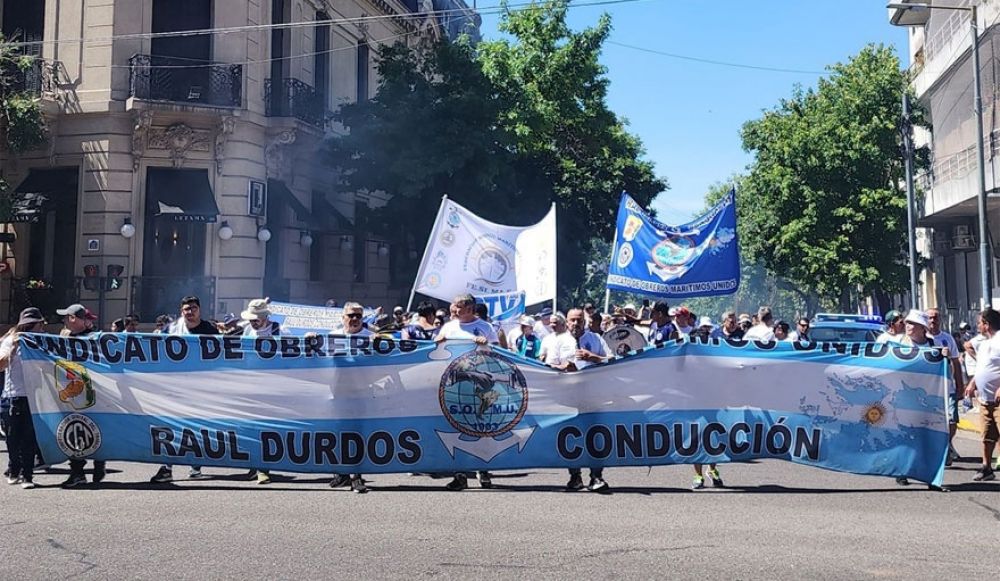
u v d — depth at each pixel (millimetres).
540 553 5867
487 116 23641
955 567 5609
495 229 12203
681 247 12211
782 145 30250
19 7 22375
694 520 6961
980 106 18859
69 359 8469
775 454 8516
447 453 8414
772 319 14055
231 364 8516
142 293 21156
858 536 6434
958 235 25516
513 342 12461
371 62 29516
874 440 8508
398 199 24484
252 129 22500
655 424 8477
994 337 9008
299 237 24906
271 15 23719
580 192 33250
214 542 6094
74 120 21453
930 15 26531
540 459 8398
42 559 5641
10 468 8516
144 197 21469
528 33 27172
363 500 7754
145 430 8461
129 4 21391
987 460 8984
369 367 8492
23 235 22109
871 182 29484
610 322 12812
